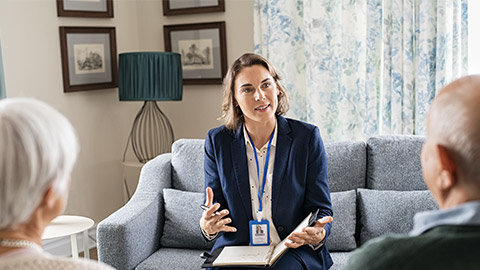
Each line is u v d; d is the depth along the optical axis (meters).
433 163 1.01
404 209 2.90
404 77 3.68
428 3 3.55
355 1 3.86
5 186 0.96
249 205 2.60
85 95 4.45
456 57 3.54
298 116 4.20
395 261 0.94
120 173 4.79
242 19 4.46
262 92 2.52
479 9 3.62
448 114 0.97
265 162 2.62
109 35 4.60
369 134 3.83
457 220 0.93
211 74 4.63
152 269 2.86
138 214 2.97
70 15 4.24
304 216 2.62
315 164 2.60
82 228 3.03
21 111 0.99
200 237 3.07
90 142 4.50
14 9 3.88
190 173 3.31
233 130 2.70
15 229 1.02
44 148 0.98
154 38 4.88
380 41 3.78
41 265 0.97
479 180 0.94
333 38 3.96
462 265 0.90
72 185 4.36
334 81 3.99
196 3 4.59
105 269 1.03
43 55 4.09
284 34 4.09
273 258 2.35
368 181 3.14
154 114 4.81
